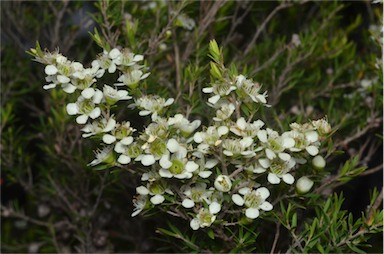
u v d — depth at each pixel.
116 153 0.26
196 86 0.31
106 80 0.30
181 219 0.29
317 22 0.38
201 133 0.25
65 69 0.25
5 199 0.44
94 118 0.25
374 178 0.39
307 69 0.38
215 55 0.25
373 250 0.37
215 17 0.35
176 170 0.24
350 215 0.26
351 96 0.36
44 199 0.40
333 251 0.27
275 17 0.40
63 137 0.36
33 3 0.42
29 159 0.39
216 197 0.25
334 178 0.28
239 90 0.25
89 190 0.39
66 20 0.41
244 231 0.28
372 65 0.33
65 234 0.40
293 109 0.36
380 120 0.33
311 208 0.29
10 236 0.43
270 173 0.25
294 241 0.28
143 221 0.37
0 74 0.41
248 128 0.25
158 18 0.34
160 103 0.26
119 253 0.40
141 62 0.31
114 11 0.31
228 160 0.25
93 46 0.40
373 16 0.38
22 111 0.44
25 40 0.42
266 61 0.36
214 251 0.28
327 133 0.26
